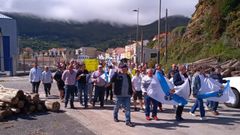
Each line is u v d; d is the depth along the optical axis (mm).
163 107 16562
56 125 12055
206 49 40625
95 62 23188
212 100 14297
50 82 21047
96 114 14367
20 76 51406
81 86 16422
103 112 14922
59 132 10992
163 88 13062
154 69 16344
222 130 11445
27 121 12734
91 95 17516
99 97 16391
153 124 12359
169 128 11695
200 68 14328
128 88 12242
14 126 11867
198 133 10969
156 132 11070
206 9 47281
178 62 43344
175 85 13258
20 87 29797
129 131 11211
